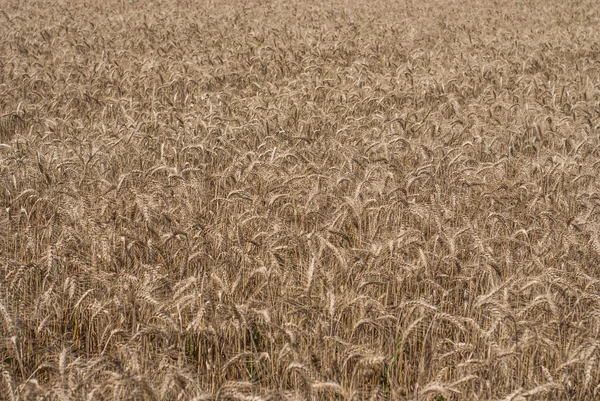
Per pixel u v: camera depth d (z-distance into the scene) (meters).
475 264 6.99
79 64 18.75
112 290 6.60
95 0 35.47
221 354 6.22
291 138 12.28
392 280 6.91
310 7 35.53
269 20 30.06
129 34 24.62
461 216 8.77
